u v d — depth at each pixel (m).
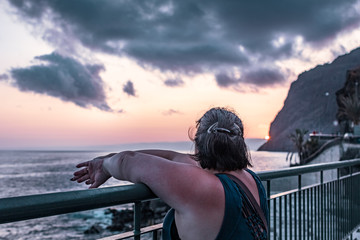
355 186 4.56
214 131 1.37
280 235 2.69
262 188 1.49
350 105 76.94
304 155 93.31
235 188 1.29
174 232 1.32
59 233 30.14
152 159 1.31
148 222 24.59
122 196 1.26
